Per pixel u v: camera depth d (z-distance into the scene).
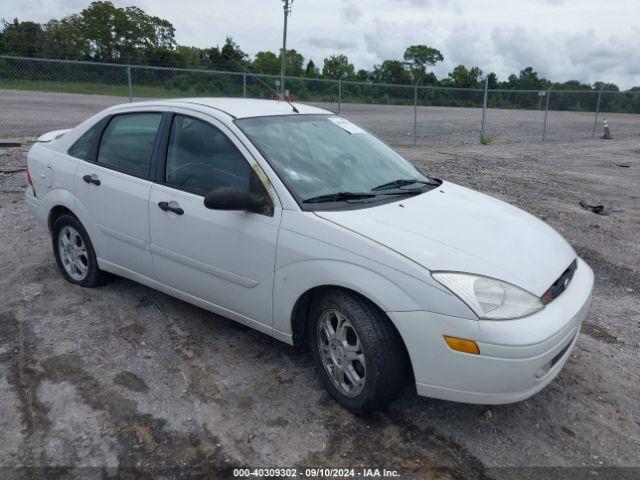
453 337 2.84
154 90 17.03
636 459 3.02
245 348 4.01
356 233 3.15
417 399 3.48
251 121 3.90
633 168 13.53
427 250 3.04
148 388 3.51
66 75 16.45
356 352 3.18
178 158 4.03
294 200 3.41
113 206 4.36
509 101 27.61
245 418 3.26
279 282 3.42
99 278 4.85
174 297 4.54
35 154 5.14
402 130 22.47
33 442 3.02
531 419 3.33
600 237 7.04
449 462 2.96
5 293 4.82
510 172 12.25
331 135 4.21
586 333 4.44
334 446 3.05
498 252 3.16
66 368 3.70
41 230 6.51
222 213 3.66
